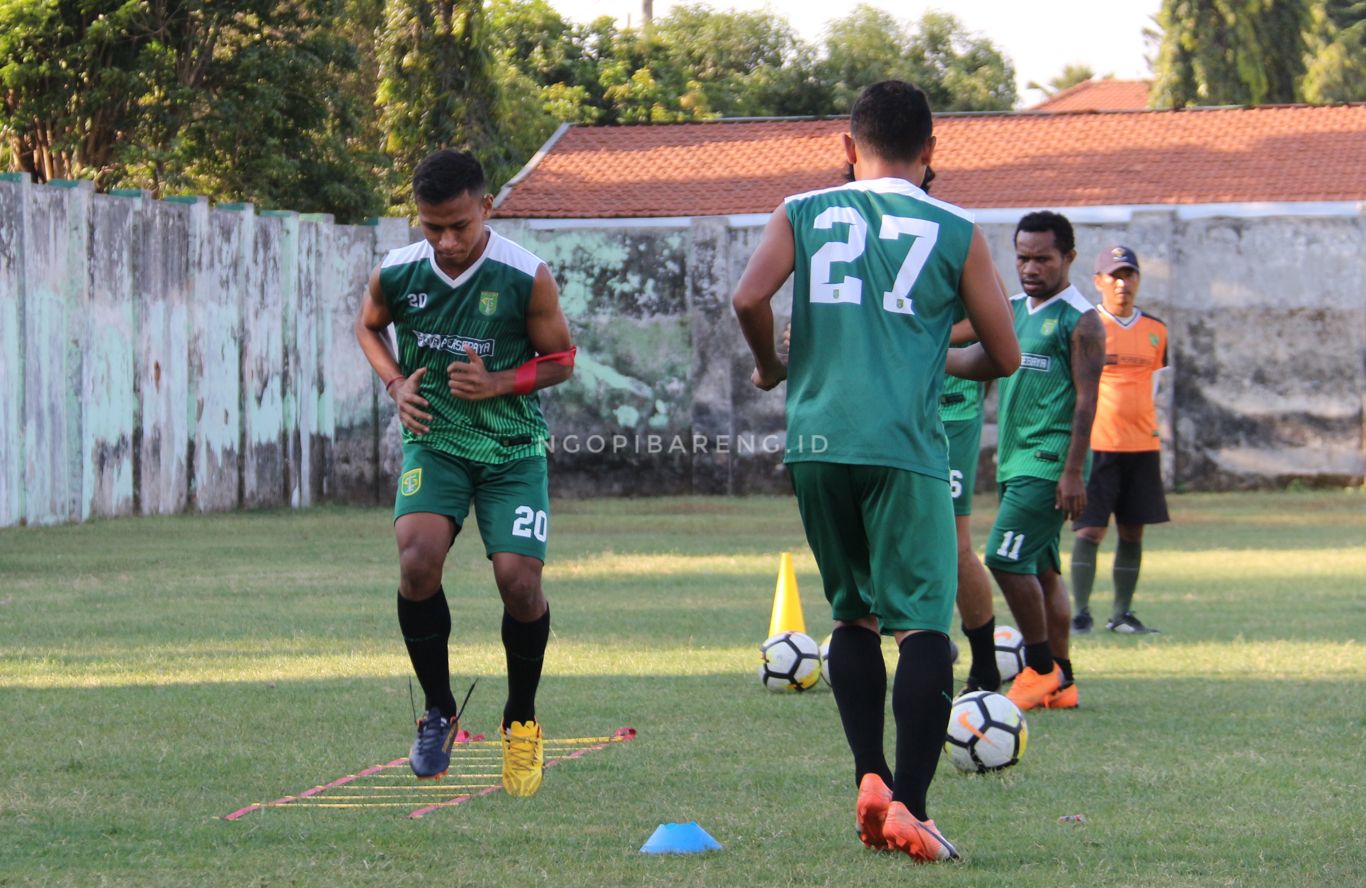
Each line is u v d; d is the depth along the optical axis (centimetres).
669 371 6338
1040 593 1773
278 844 1142
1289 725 1677
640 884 1023
